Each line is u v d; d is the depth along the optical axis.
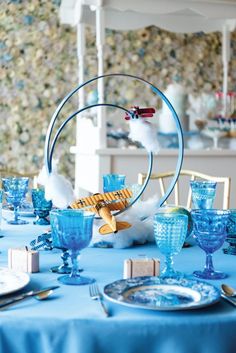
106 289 0.80
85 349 0.70
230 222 1.18
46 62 3.08
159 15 2.91
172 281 0.85
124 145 2.73
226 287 0.86
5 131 3.07
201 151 2.69
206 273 0.96
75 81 3.12
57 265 1.01
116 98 3.17
